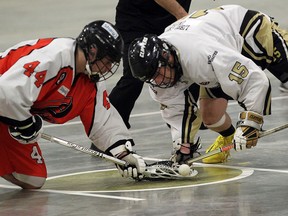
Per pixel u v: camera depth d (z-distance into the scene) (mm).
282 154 12891
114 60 10359
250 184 10891
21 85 10031
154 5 14344
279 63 11852
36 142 11391
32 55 10211
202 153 13273
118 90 14125
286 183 10812
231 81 10852
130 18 14398
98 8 34750
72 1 37531
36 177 11312
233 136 12586
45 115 10852
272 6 31656
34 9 35875
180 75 10992
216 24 11297
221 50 10805
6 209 10234
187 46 10836
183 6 14594
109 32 10273
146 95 19812
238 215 9211
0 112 10258
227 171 12016
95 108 11148
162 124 16188
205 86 11250
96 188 11273
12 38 28703
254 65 10953
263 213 9250
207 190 10695
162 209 9711
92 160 13492
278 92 18812
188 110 11977
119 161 11266
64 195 10898
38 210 10062
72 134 15812
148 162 12844
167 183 11391
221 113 12398
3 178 12281
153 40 10719
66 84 10523
